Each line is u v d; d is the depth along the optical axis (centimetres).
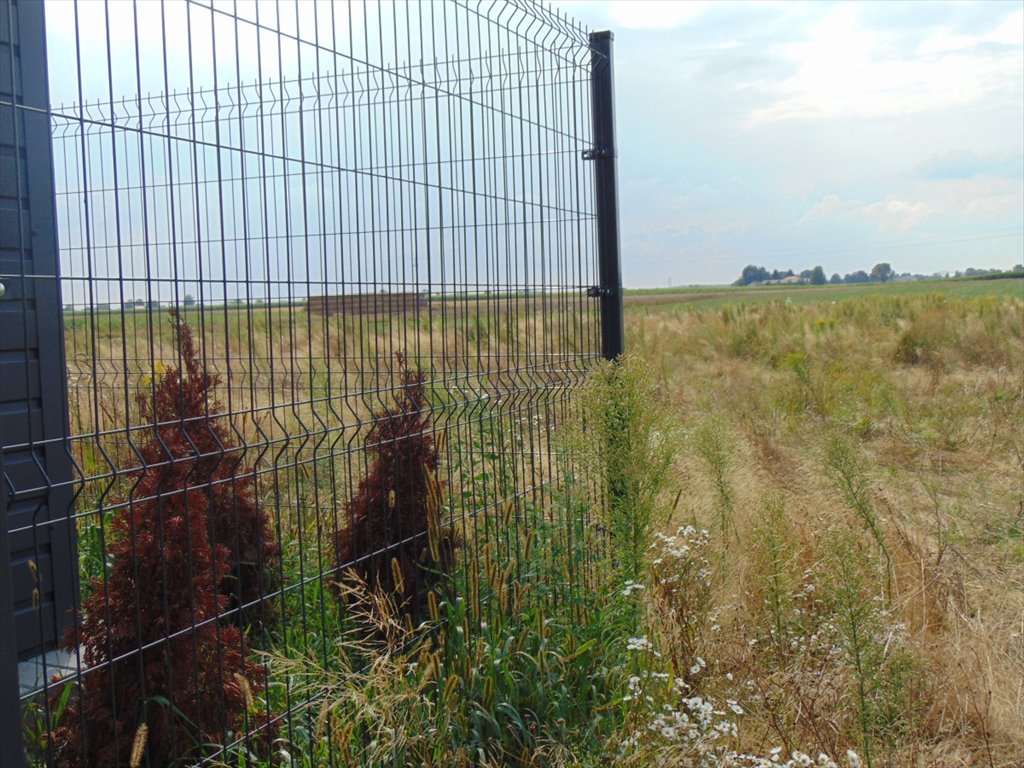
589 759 325
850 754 306
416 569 395
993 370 1343
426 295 394
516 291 429
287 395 597
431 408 380
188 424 324
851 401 1026
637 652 381
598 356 511
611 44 527
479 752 316
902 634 376
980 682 392
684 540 455
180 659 279
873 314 2062
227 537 395
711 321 2041
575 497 431
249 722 296
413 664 335
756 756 345
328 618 398
